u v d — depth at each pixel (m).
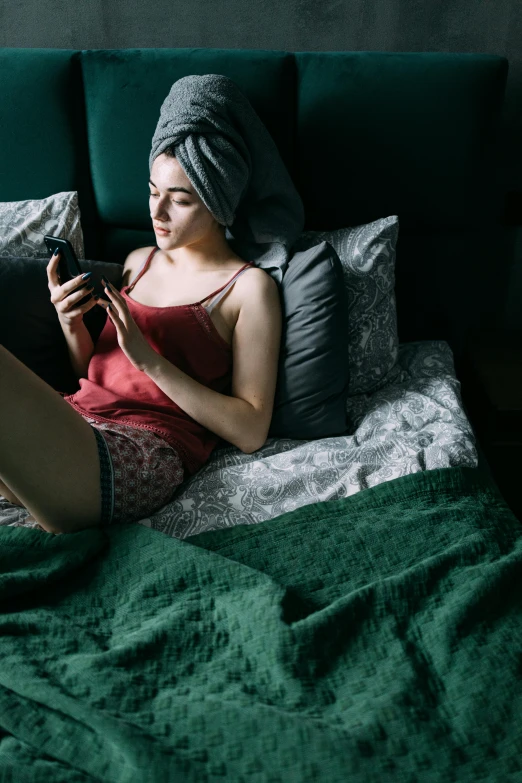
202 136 1.39
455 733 0.83
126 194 1.71
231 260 1.54
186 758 0.78
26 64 1.62
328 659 0.93
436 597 1.03
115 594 1.06
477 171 1.68
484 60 1.61
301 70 1.64
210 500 1.25
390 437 1.39
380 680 0.90
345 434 1.50
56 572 1.05
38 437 1.10
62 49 1.71
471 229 1.76
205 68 1.61
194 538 1.15
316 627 0.94
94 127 1.67
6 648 0.92
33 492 1.12
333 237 1.66
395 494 1.23
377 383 1.63
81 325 1.49
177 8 1.79
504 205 1.93
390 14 1.78
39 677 0.87
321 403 1.46
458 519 1.19
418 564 1.07
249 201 1.58
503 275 2.01
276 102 1.63
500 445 1.72
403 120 1.64
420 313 1.83
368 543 1.13
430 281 1.79
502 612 1.02
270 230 1.58
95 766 0.77
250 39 1.83
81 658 0.91
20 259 1.53
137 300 1.55
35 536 1.09
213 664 0.92
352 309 1.59
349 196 1.71
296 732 0.80
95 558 1.11
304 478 1.28
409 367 1.70
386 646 0.95
